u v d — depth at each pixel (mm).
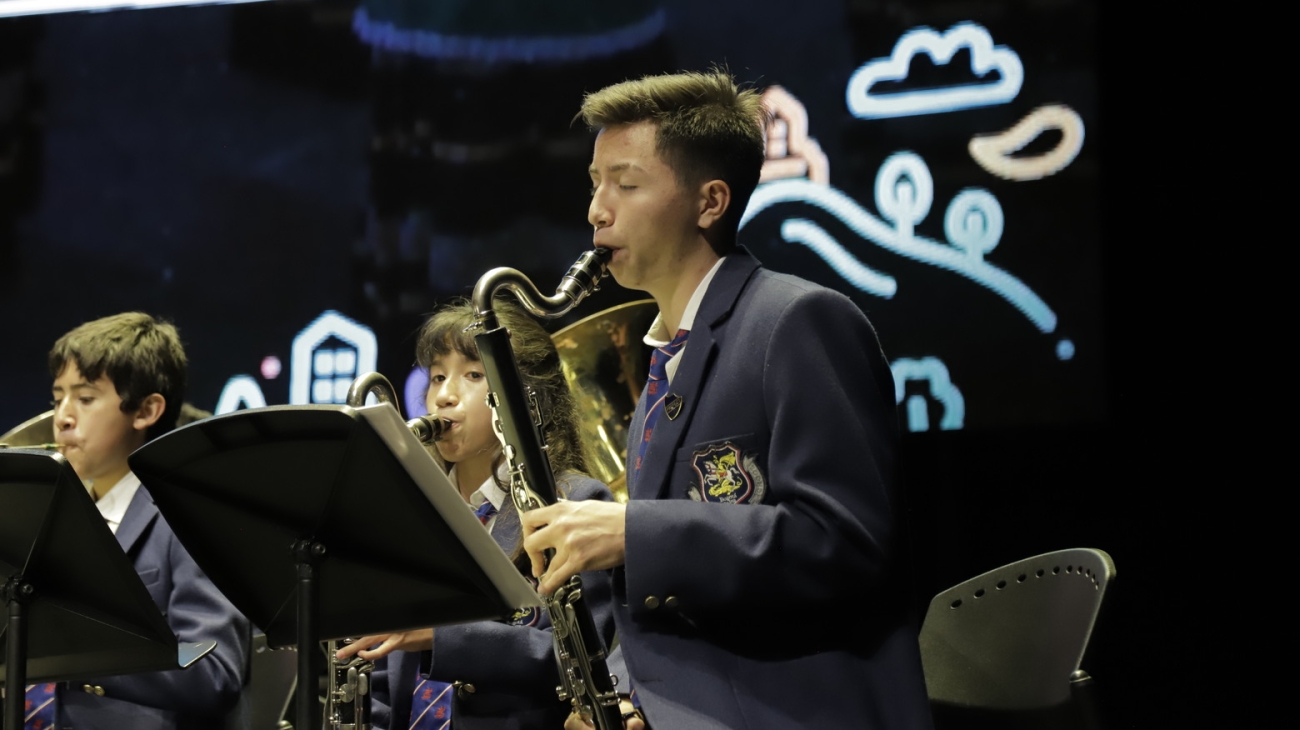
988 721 2746
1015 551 4887
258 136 5906
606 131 2693
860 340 2430
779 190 5262
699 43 5453
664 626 2355
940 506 4957
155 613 2436
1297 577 4652
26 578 2467
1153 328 4867
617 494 3611
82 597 2469
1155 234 4895
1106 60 5000
